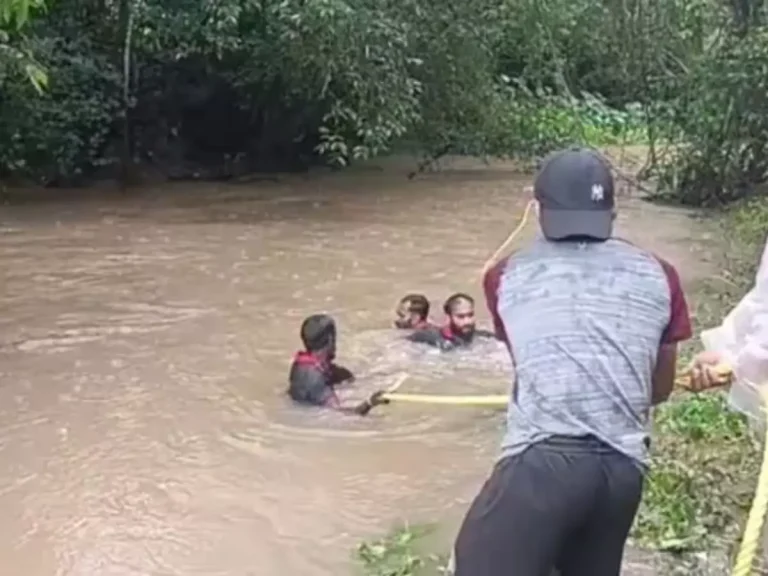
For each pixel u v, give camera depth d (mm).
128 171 15289
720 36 13438
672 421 5730
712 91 13281
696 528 4602
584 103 18312
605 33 15898
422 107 16000
